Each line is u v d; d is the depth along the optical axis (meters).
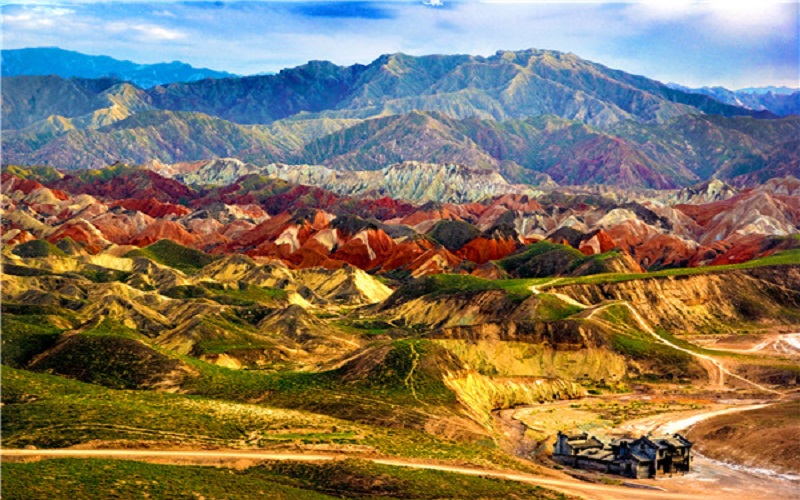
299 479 147.38
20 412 162.38
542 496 147.75
